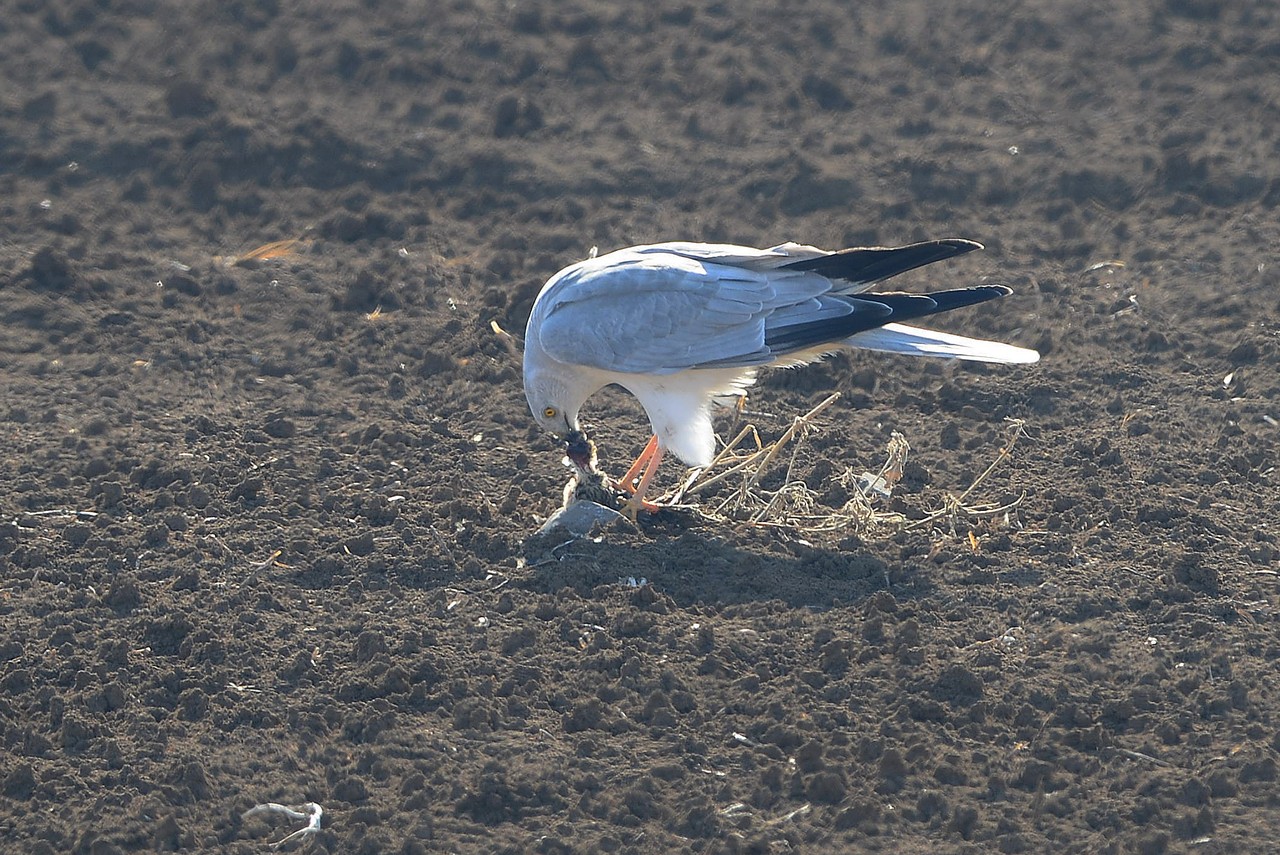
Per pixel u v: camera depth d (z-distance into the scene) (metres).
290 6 24.27
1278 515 13.16
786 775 9.95
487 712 10.50
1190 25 23.22
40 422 15.05
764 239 18.88
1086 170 19.94
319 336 16.83
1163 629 11.48
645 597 11.70
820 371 15.82
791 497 13.23
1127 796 9.78
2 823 9.62
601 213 19.45
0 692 10.82
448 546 12.57
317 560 12.39
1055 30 23.39
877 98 22.22
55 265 17.78
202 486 13.53
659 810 9.70
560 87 22.48
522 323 16.92
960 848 9.38
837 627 11.45
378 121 21.64
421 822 9.55
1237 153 20.14
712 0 24.48
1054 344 16.39
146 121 21.31
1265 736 10.31
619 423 15.09
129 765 10.07
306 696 10.77
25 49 23.11
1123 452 14.24
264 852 9.41
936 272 18.08
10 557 12.49
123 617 11.70
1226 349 16.17
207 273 18.17
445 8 24.06
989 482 13.81
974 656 11.12
